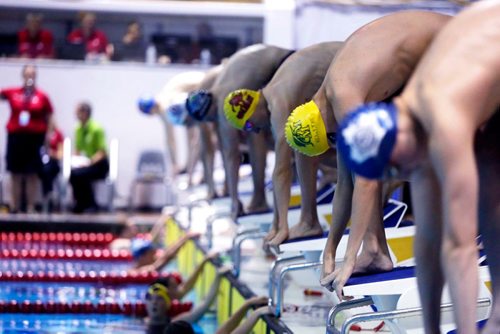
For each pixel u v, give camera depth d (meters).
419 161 11.09
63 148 48.41
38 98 46.84
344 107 15.05
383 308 15.58
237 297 24.81
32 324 28.58
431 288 12.01
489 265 12.28
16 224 46.31
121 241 43.91
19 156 46.78
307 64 20.14
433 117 10.70
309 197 20.72
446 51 11.22
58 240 45.94
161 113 41.28
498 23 11.31
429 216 11.56
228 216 31.72
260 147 26.31
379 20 15.39
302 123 16.31
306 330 19.81
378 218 16.66
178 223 40.53
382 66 14.95
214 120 26.75
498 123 12.11
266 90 20.83
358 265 16.47
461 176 10.61
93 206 48.81
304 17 34.78
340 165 16.47
